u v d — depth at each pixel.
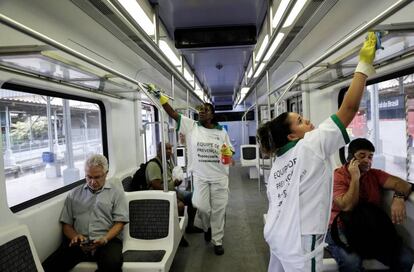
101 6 1.86
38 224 2.22
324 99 3.80
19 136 2.67
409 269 2.00
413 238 2.17
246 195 5.85
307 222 1.33
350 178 2.34
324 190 1.33
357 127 3.45
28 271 1.76
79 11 2.23
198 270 2.82
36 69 2.20
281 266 1.58
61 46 1.37
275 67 4.34
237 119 12.38
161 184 3.50
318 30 2.88
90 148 3.93
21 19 1.86
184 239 3.37
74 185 3.20
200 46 3.56
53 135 3.22
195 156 3.17
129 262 2.18
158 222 2.59
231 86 9.76
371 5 2.12
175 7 2.91
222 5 2.92
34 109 2.89
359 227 2.11
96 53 2.94
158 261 2.20
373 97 3.19
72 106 3.61
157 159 3.65
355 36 1.31
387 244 2.08
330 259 2.18
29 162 2.81
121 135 4.34
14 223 2.00
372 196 2.36
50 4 2.05
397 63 2.43
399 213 2.16
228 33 3.51
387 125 2.99
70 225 2.46
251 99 9.63
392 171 2.92
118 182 2.65
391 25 1.49
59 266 2.19
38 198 2.56
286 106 5.40
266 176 6.13
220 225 3.17
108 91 3.61
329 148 1.30
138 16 2.45
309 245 1.33
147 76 4.87
